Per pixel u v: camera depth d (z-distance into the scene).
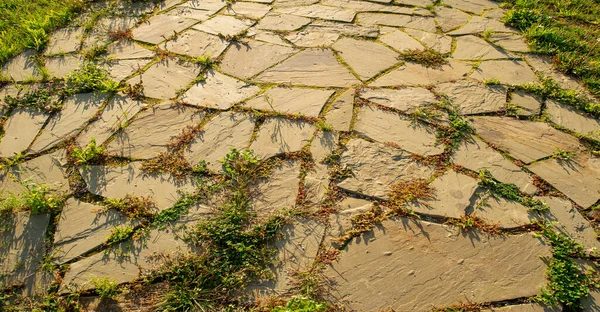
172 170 2.68
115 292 2.11
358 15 4.28
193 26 4.08
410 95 3.24
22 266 2.24
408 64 3.59
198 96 3.24
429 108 3.11
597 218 2.41
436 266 2.21
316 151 2.79
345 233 2.34
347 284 2.14
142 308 2.05
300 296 2.04
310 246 2.29
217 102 3.18
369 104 3.16
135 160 2.76
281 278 2.16
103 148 2.84
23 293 2.14
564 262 2.20
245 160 2.66
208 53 3.70
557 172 2.67
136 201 2.50
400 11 4.34
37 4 4.34
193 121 3.03
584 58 3.54
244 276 2.15
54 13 4.13
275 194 2.53
